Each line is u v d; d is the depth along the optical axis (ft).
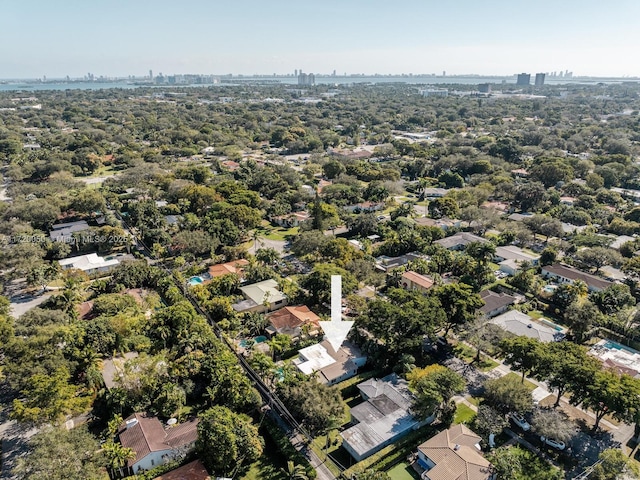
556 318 325.83
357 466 192.44
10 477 186.39
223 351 249.55
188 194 533.14
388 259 409.49
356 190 596.70
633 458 200.75
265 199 586.45
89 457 177.68
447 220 523.29
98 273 381.81
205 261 413.18
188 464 191.62
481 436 210.79
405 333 260.01
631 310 307.37
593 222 513.04
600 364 232.73
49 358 232.94
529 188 549.95
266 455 204.54
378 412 221.46
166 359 246.06
